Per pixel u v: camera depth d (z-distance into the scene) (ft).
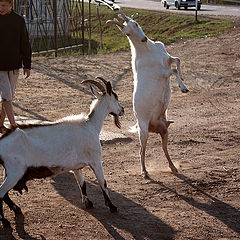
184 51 73.77
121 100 44.19
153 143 31.86
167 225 19.98
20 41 25.62
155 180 25.20
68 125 20.04
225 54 70.18
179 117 39.04
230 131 35.01
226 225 20.30
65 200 22.11
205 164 27.94
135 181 24.98
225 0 160.45
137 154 29.55
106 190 20.83
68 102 41.88
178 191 23.81
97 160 20.53
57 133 19.60
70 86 48.52
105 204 21.01
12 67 25.32
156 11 133.59
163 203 22.35
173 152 30.17
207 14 123.13
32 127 19.19
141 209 21.52
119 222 20.02
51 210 20.83
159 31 110.73
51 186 23.79
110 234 18.89
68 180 24.82
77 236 18.57
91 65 61.00
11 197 21.98
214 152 30.30
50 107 39.73
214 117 39.27
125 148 30.53
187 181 25.16
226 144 31.96
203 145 31.68
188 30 102.42
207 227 19.99
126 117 38.42
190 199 22.91
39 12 95.66
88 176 25.57
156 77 25.35
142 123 25.71
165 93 25.76
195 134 34.09
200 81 53.52
